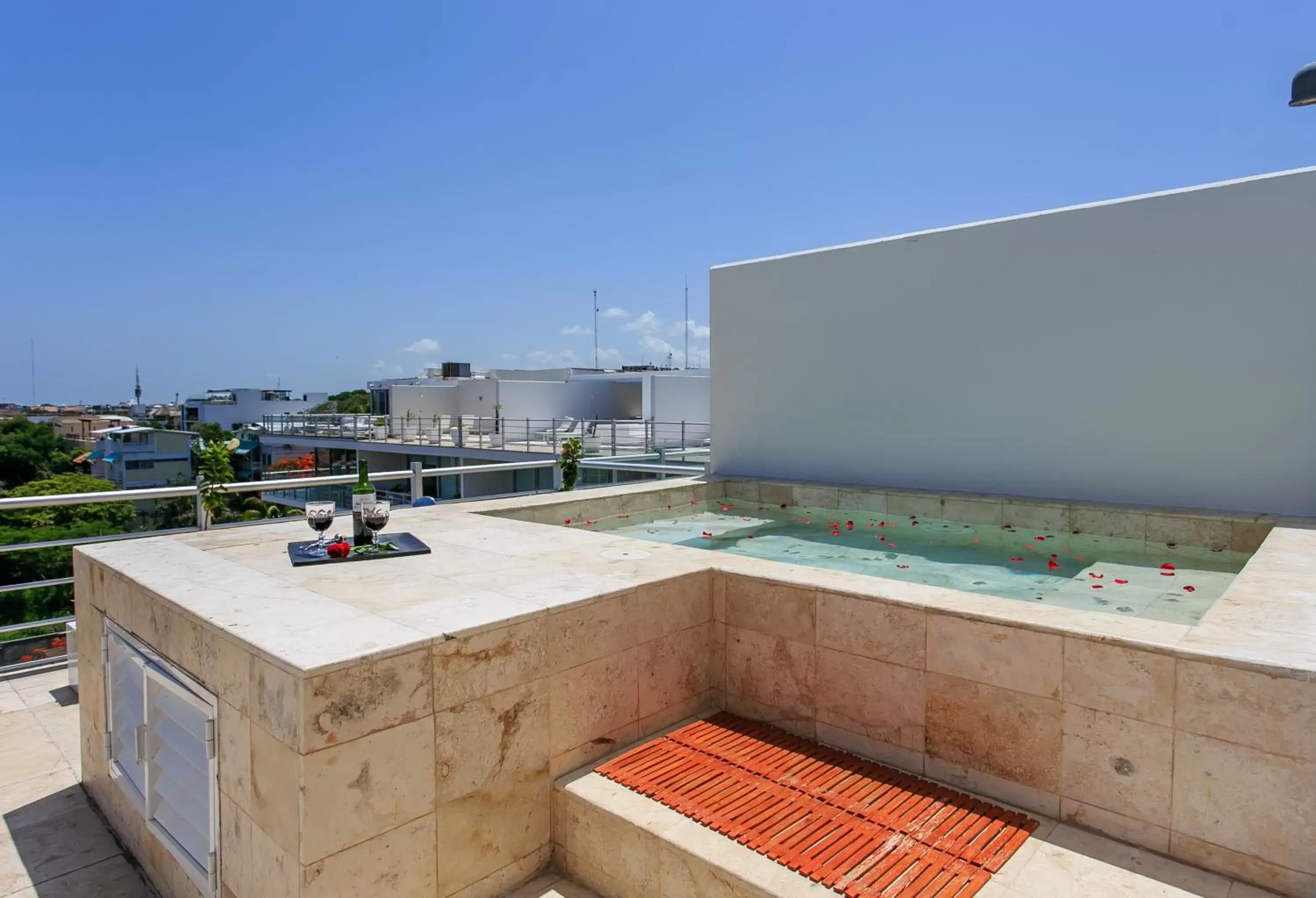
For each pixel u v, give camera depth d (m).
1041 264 5.36
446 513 4.90
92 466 42.09
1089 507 5.05
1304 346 4.35
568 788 2.49
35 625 4.54
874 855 2.08
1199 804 2.03
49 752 3.60
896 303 6.16
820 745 2.86
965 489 5.86
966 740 2.49
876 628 2.70
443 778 2.17
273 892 1.96
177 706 2.49
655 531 5.77
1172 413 4.85
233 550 3.46
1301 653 1.95
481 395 30.41
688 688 3.12
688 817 2.29
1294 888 1.88
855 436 6.50
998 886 1.93
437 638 2.12
